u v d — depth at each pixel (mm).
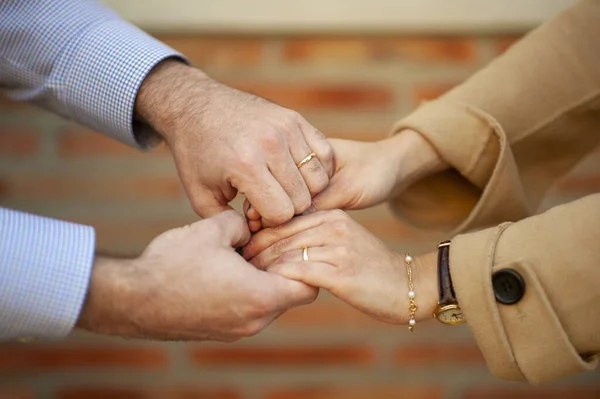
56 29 864
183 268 735
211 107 813
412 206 929
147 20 1170
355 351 1193
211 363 1196
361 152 858
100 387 1196
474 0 1166
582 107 857
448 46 1187
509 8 1165
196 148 806
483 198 854
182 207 1195
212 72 1188
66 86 866
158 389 1197
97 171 1195
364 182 842
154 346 1196
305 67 1188
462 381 1189
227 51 1188
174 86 838
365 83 1188
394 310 785
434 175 919
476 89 884
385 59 1187
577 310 729
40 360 1194
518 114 870
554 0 1162
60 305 712
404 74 1188
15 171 1192
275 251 806
